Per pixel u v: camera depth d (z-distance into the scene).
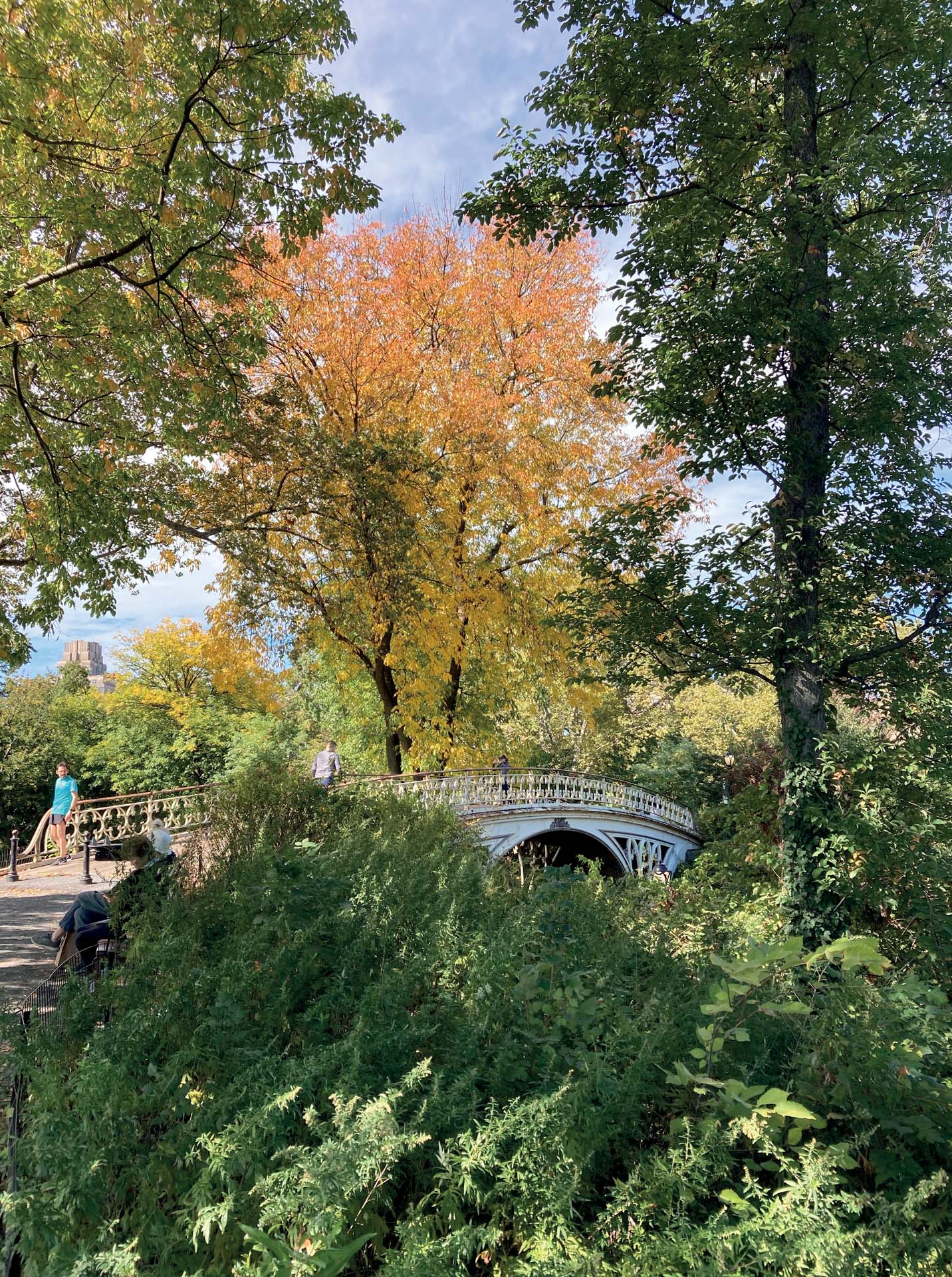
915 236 10.86
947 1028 3.04
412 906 4.74
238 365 11.35
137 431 12.33
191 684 38.78
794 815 9.77
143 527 13.04
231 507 15.30
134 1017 3.21
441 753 22.36
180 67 8.05
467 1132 2.48
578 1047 3.05
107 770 37.38
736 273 9.33
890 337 9.60
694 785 32.06
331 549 17.27
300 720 35.03
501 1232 2.33
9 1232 2.40
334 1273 1.62
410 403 20.92
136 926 5.10
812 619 10.12
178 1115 2.90
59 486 10.33
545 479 21.39
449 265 22.11
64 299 9.21
